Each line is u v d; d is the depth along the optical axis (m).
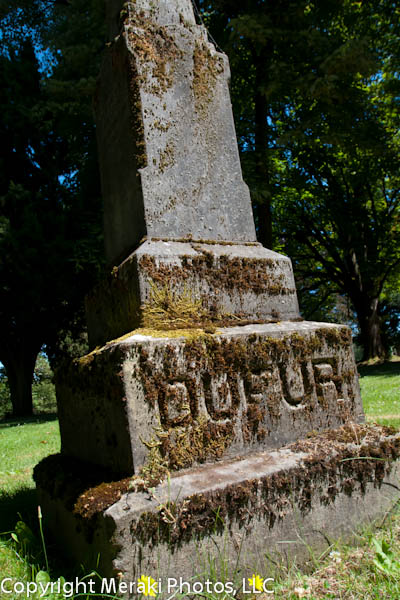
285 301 2.94
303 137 10.13
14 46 13.89
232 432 2.31
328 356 2.79
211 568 1.89
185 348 2.24
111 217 3.23
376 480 2.49
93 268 12.19
